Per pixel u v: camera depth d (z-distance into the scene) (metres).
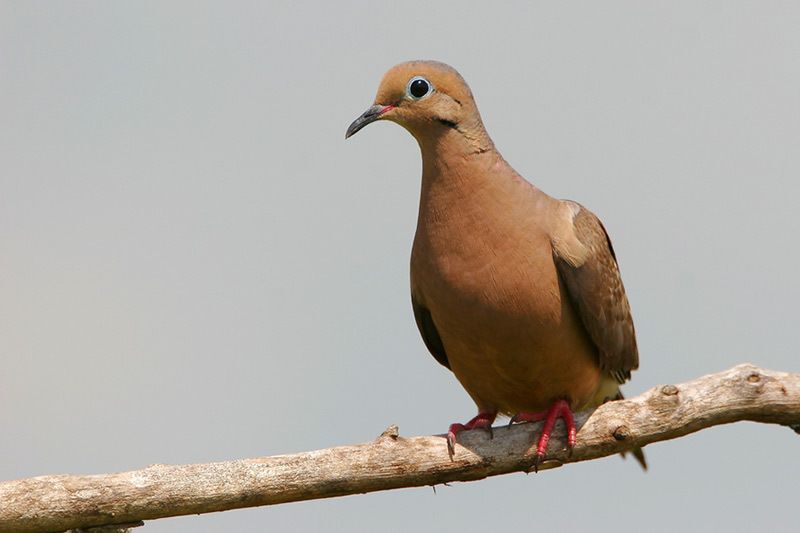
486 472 11.48
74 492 10.06
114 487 10.14
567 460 11.70
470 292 11.67
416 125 11.94
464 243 11.63
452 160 11.73
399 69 11.98
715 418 11.62
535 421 11.75
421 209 12.02
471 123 11.80
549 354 12.00
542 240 11.73
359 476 10.77
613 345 12.67
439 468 11.13
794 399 11.66
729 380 11.62
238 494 10.41
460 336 12.04
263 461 10.52
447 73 11.87
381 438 10.95
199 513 10.41
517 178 11.91
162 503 10.25
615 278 12.71
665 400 11.53
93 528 10.20
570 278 11.85
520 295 11.62
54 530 10.14
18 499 9.95
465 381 12.69
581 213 12.51
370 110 12.06
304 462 10.62
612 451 11.62
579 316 12.14
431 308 12.20
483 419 12.70
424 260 11.95
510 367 12.09
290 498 10.62
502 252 11.58
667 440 11.77
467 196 11.67
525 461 11.56
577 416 11.66
